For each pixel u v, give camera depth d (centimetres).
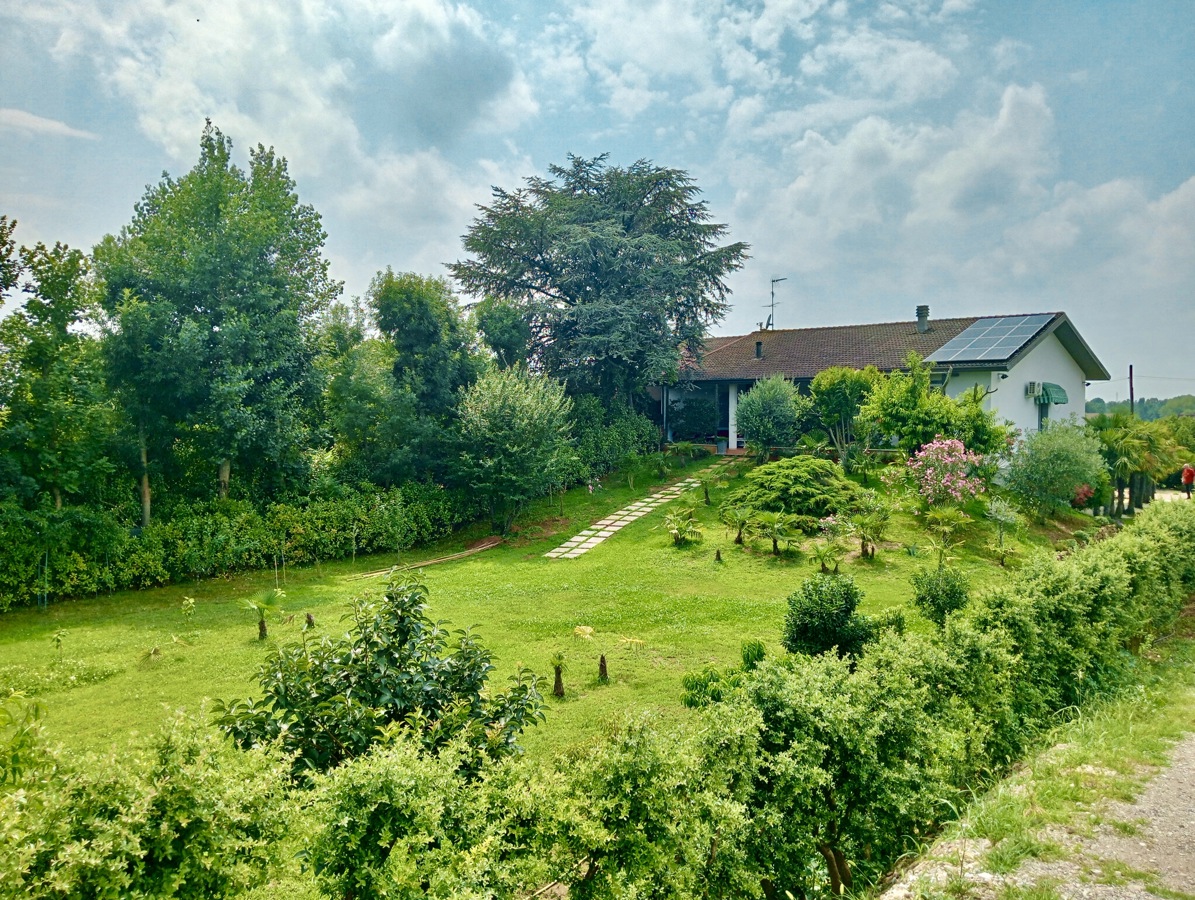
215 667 1024
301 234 2289
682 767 400
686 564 1644
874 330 3098
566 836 369
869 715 518
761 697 511
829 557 1573
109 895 250
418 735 427
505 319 2648
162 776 288
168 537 1566
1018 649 752
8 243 1477
